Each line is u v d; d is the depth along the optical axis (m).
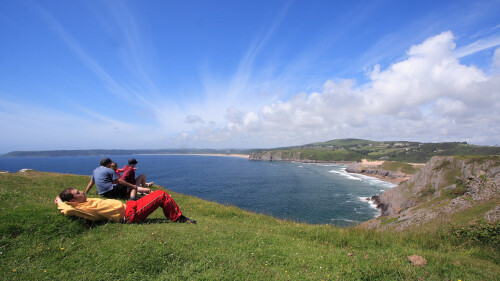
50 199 9.07
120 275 4.48
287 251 6.51
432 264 6.02
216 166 186.00
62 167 142.62
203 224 8.59
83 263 4.73
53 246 5.09
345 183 97.06
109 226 6.44
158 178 101.50
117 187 10.55
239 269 5.07
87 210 6.23
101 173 10.23
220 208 15.13
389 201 53.31
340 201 60.59
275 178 109.75
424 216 23.31
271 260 5.80
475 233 9.39
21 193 9.08
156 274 4.70
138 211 7.36
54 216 5.92
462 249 8.18
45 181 14.95
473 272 5.81
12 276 4.11
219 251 5.82
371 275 5.21
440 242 8.84
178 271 4.83
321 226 11.59
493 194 20.53
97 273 4.45
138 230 6.46
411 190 51.47
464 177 44.09
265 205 54.91
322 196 66.69
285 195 67.19
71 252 5.04
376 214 49.31
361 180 109.00
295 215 46.88
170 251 5.41
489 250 8.08
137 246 5.36
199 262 5.19
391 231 10.41
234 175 120.31
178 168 158.38
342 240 8.47
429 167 52.59
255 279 4.73
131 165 12.00
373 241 8.38
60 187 13.62
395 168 129.38
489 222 9.80
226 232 7.68
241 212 15.24
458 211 21.28
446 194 36.84
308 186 85.81
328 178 114.00
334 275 5.17
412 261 6.03
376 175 135.12
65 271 4.43
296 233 9.61
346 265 5.80
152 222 7.90
